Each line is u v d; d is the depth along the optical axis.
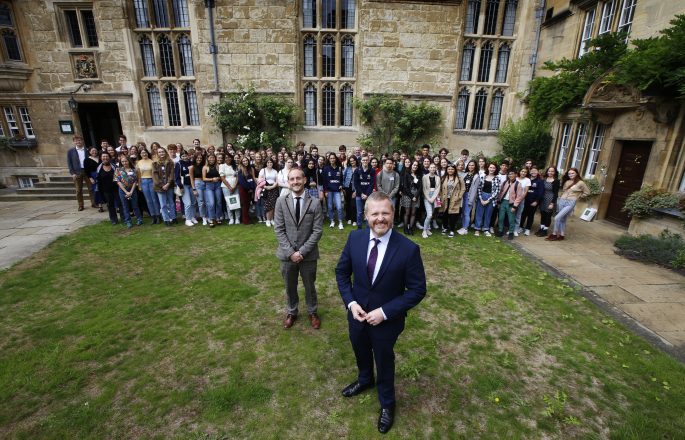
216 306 3.92
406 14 10.23
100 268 4.94
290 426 2.32
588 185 8.36
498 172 7.26
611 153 7.96
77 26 10.27
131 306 3.88
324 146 11.17
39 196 9.84
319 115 11.13
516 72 10.95
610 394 2.68
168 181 7.08
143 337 3.30
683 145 6.37
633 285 4.70
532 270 5.22
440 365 3.01
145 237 6.42
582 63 8.05
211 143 10.99
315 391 2.65
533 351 3.22
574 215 8.97
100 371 2.82
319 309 3.91
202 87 10.51
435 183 6.61
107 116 11.87
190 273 4.81
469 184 6.96
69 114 10.61
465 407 2.53
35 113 10.55
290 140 10.95
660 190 6.60
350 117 11.37
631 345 3.33
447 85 10.84
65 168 11.02
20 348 3.09
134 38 10.38
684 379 2.83
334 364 2.96
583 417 2.45
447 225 7.23
